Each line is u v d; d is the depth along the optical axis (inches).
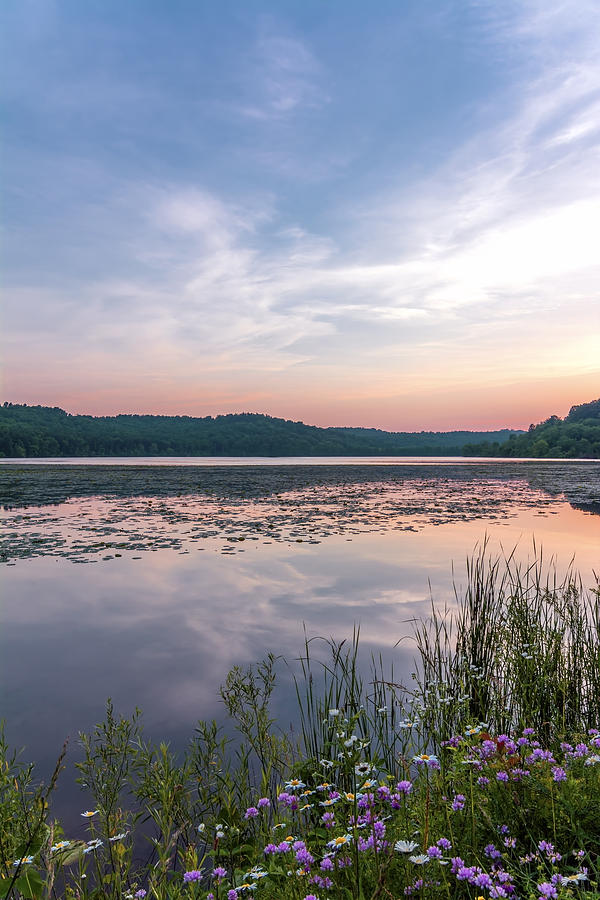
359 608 354.3
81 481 1533.0
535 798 124.3
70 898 112.0
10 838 122.3
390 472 2146.9
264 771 163.9
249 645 294.5
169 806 141.6
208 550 541.0
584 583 378.6
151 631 317.7
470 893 99.4
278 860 117.6
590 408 6791.3
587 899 91.7
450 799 130.3
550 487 1400.1
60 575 444.8
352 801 113.6
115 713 219.1
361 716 192.5
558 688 200.1
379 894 97.0
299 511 853.2
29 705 227.5
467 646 252.8
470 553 520.4
